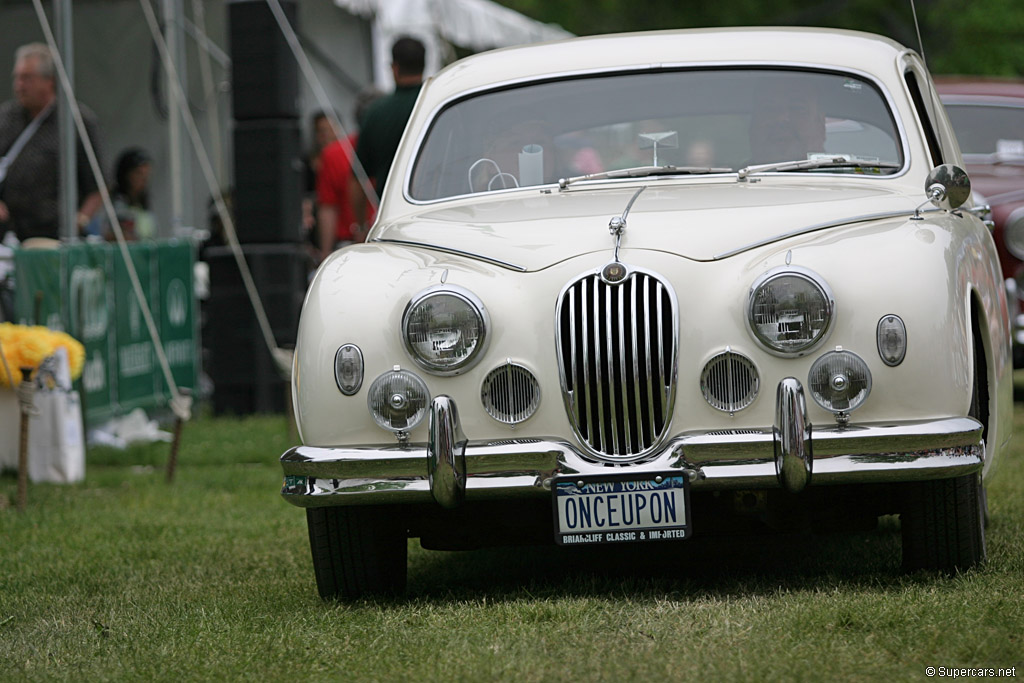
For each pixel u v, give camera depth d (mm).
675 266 12266
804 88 15758
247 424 30953
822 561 14391
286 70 33500
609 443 12117
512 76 16609
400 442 12281
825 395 11820
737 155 15477
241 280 33375
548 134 15961
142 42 44219
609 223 12758
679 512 11867
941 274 12078
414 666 10617
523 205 14516
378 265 12945
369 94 36594
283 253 33531
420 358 12219
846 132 15438
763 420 11945
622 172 15414
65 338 24156
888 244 12195
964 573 12664
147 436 28984
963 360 11961
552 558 15500
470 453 12047
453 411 12086
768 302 11867
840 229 12703
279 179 33406
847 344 11820
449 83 16812
